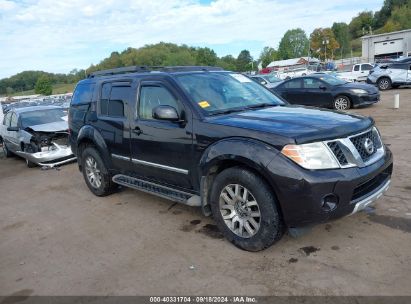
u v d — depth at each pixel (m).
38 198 6.70
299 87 14.85
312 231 4.18
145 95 4.89
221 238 4.27
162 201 5.73
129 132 5.07
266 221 3.61
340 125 3.68
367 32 125.06
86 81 6.35
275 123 3.78
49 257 4.26
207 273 3.59
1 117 14.27
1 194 7.31
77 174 8.23
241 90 4.91
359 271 3.37
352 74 28.12
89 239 4.62
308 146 3.40
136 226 4.86
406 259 3.48
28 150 9.47
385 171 4.08
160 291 3.38
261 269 3.56
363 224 4.24
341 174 3.38
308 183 3.31
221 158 3.81
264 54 124.12
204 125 4.07
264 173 3.47
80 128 6.21
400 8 119.75
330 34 100.12
